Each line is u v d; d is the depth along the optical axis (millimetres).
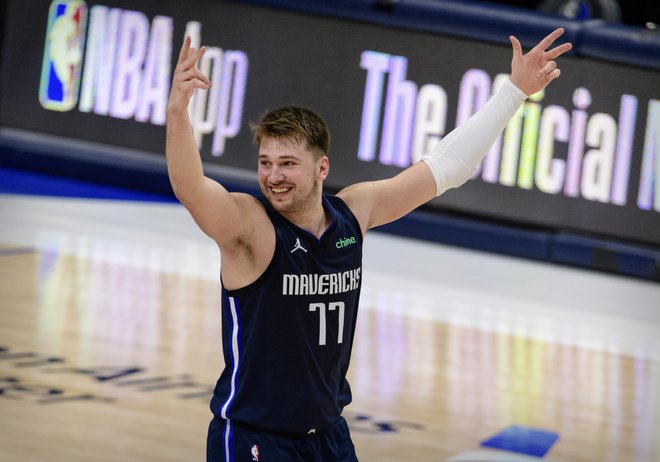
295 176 7148
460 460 12789
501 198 27844
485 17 27328
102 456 11781
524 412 15266
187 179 6797
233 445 7434
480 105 27562
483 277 25234
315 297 7363
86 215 26562
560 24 26906
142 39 30172
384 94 28203
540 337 20062
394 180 8266
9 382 13945
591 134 27031
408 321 20047
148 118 30391
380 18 28094
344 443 7898
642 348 20094
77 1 30641
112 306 18469
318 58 28641
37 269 20500
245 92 29172
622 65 26609
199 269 22266
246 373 7355
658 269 26672
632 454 13922
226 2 29219
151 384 14555
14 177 30422
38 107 31203
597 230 27219
